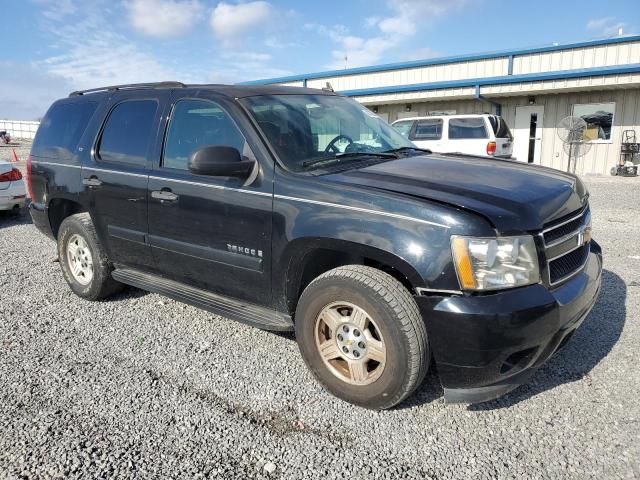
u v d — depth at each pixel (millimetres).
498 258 2732
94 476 2588
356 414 3111
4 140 37938
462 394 2871
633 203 10570
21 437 2904
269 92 4051
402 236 2852
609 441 2789
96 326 4453
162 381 3512
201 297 4004
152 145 4207
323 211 3135
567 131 14492
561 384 3367
